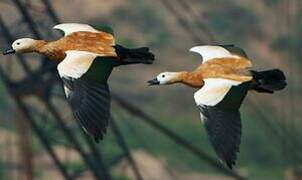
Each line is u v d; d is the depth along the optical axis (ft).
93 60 57.11
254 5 405.59
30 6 141.38
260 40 396.78
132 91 375.25
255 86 59.41
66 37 58.95
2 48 140.97
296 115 334.24
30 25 140.15
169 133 160.97
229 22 403.95
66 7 393.29
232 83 58.39
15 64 223.71
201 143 340.80
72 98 56.34
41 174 279.49
